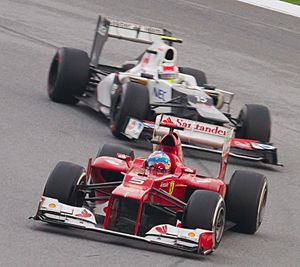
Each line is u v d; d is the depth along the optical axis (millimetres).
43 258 31203
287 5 121500
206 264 33375
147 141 54281
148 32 61438
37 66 72438
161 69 57188
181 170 36875
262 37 100875
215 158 54156
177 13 104000
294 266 35781
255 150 53125
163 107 54406
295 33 106312
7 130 51812
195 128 50562
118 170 36625
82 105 62625
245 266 34250
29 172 44188
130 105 52906
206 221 33531
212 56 88375
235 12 111438
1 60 72062
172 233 33219
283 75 86625
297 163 56844
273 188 49469
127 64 61656
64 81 60406
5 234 33500
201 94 54688
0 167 44156
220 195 34719
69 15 95000
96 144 52125
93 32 89500
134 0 107250
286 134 65125
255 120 55281
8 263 30188
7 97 60250
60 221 33844
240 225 39094
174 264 32688
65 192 34625
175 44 89875
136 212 35062
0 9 92000
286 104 75625
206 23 102062
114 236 35281
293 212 44969
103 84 58594
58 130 53938
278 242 38969
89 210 36625
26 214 36938
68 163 35750
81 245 33312
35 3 98000
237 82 80500
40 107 59094
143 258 32812
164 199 35125
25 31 84750
